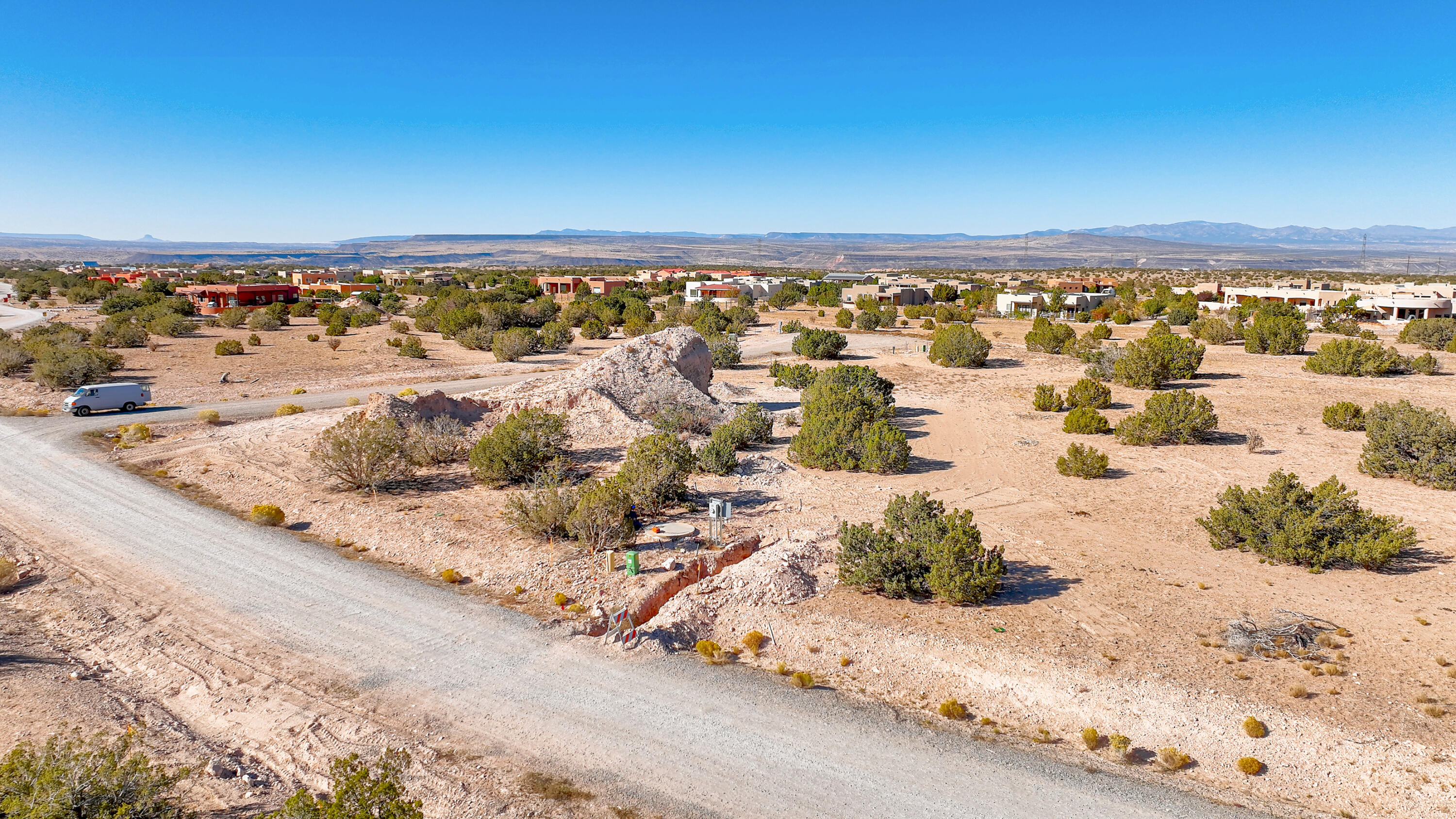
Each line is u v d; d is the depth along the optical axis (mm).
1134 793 13680
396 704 16109
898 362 69125
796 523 26766
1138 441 38562
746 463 34188
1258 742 14812
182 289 120375
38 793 11086
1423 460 30562
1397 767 13953
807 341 70375
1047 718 15891
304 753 14477
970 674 17297
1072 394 48031
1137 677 16797
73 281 152250
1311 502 23797
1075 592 21125
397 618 19984
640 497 27109
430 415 37125
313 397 51125
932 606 20406
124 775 11625
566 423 38375
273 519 27031
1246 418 44219
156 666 17594
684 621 19578
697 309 101312
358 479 29859
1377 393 50531
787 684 17188
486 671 17438
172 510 28281
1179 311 102688
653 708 16156
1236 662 17344
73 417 43594
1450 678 16422
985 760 14617
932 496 30438
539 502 24969
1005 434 41594
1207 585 21516
